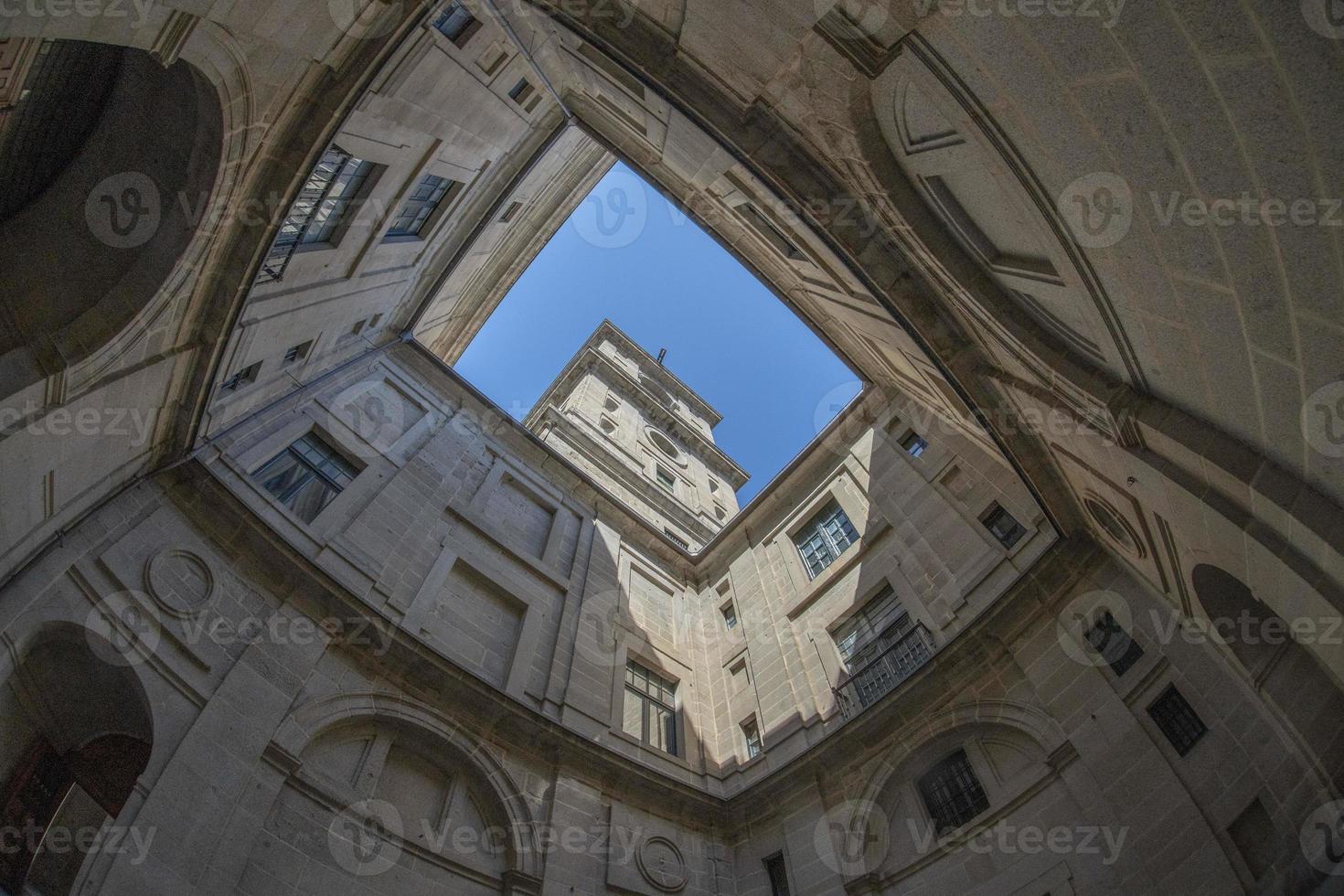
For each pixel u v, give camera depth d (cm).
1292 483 581
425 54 1270
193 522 1162
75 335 890
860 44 703
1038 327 922
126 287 935
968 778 1293
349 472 1631
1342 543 521
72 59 868
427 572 1549
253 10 812
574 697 1600
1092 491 1098
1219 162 437
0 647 821
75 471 933
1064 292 771
